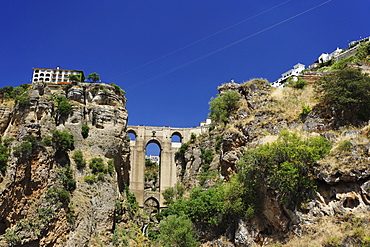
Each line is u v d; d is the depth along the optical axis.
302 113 64.31
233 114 83.38
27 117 82.81
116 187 89.88
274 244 49.44
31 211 68.62
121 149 99.50
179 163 122.88
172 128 131.00
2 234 63.91
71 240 71.81
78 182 81.44
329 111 61.31
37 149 74.06
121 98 106.44
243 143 67.31
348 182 46.59
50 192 72.75
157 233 91.94
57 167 79.06
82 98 99.62
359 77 60.72
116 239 79.06
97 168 86.50
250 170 54.91
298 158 49.62
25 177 69.88
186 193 109.06
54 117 90.62
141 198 117.75
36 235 66.69
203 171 104.81
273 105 71.88
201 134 122.19
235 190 56.75
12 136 81.19
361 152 46.97
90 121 96.38
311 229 46.41
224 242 58.22
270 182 51.78
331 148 51.19
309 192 49.03
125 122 103.19
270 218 52.41
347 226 43.19
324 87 65.06
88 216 76.69
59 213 72.12
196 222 66.50
